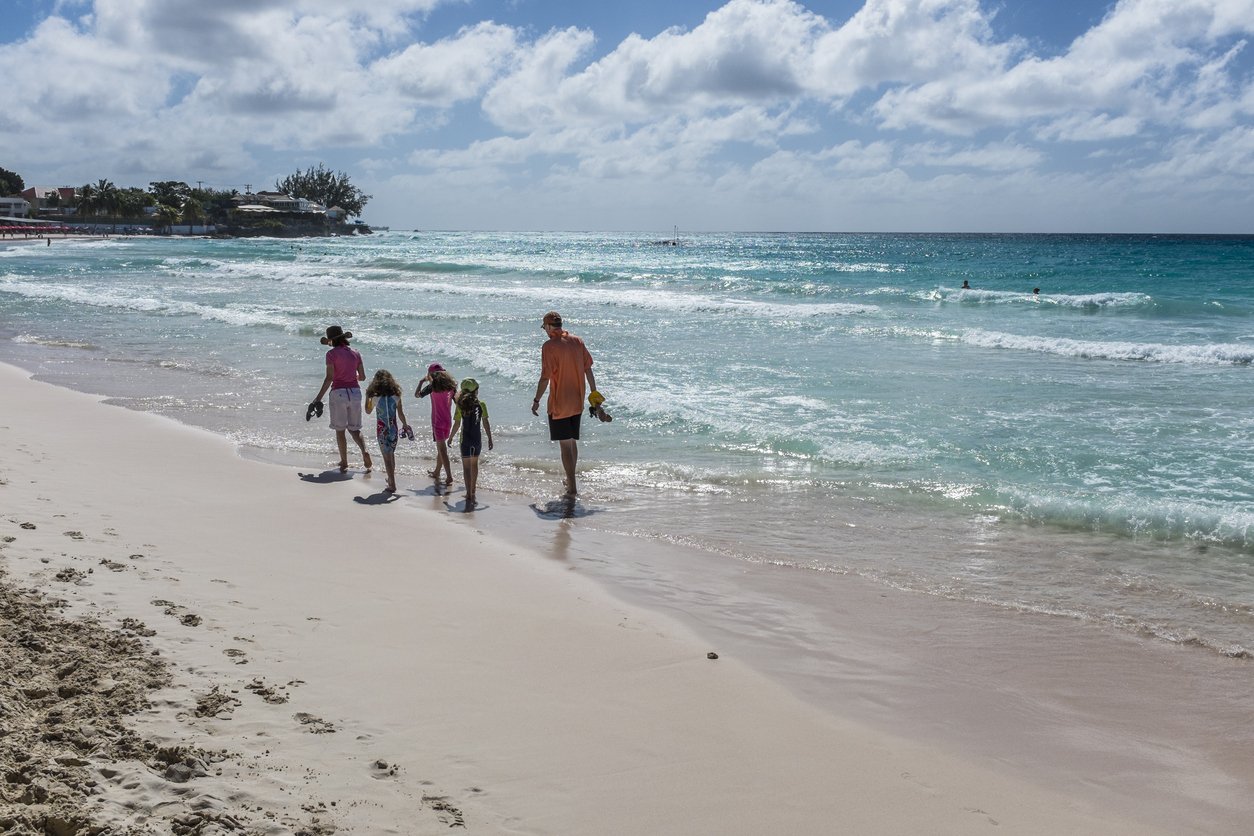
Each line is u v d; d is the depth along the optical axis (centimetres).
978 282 4172
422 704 447
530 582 659
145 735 379
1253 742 451
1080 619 607
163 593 566
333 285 3800
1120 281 4222
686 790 384
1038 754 436
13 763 346
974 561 718
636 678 500
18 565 587
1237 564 705
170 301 2955
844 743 437
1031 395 1363
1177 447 1049
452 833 336
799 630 584
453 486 957
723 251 10656
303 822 330
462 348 1852
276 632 523
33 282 3881
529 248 11544
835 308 2630
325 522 793
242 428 1202
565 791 376
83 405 1318
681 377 1526
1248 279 4291
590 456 1066
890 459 1015
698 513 849
